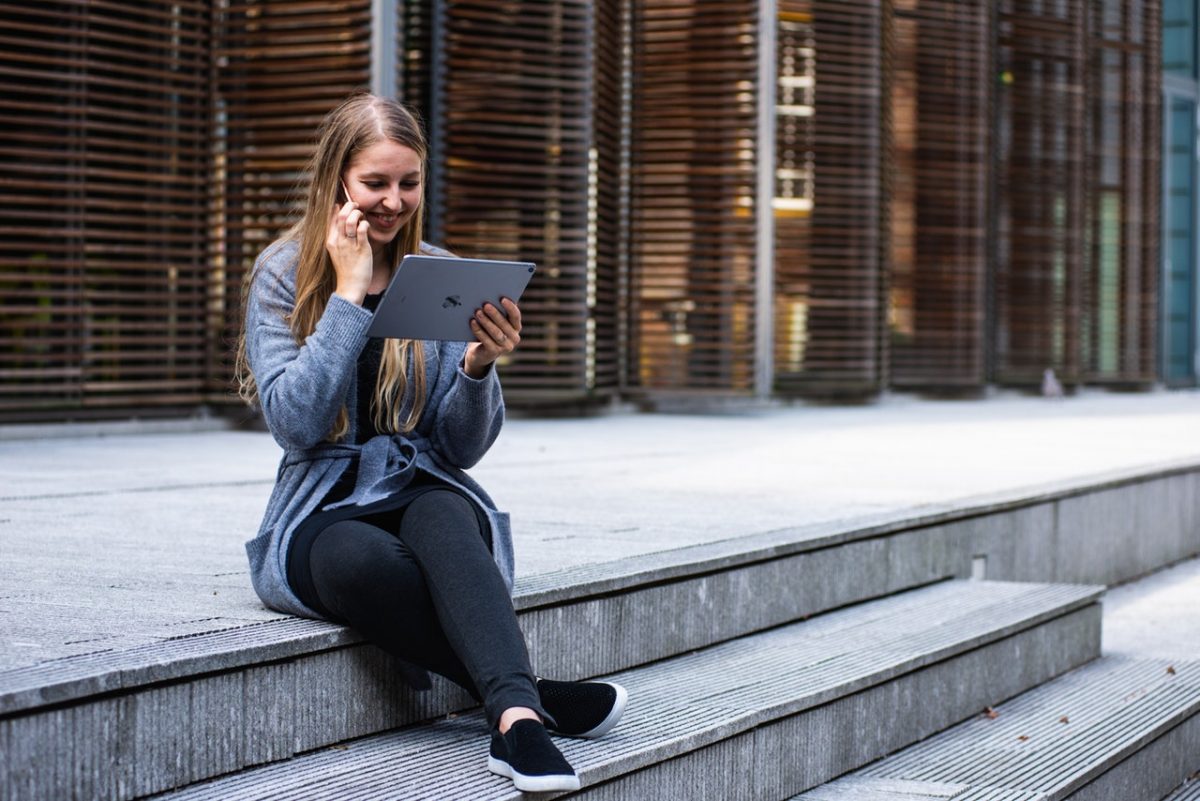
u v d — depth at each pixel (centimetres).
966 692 399
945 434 977
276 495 283
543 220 1105
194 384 948
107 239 913
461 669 261
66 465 663
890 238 1405
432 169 1066
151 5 921
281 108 945
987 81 1519
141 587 313
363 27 952
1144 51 1755
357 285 268
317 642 260
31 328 889
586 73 1107
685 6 1216
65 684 215
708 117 1220
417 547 260
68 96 880
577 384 1135
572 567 346
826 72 1331
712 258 1248
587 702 275
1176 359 2023
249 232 954
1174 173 2003
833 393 1406
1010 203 1602
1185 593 643
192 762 239
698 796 289
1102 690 440
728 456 761
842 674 345
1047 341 1641
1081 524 616
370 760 259
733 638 384
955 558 509
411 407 285
